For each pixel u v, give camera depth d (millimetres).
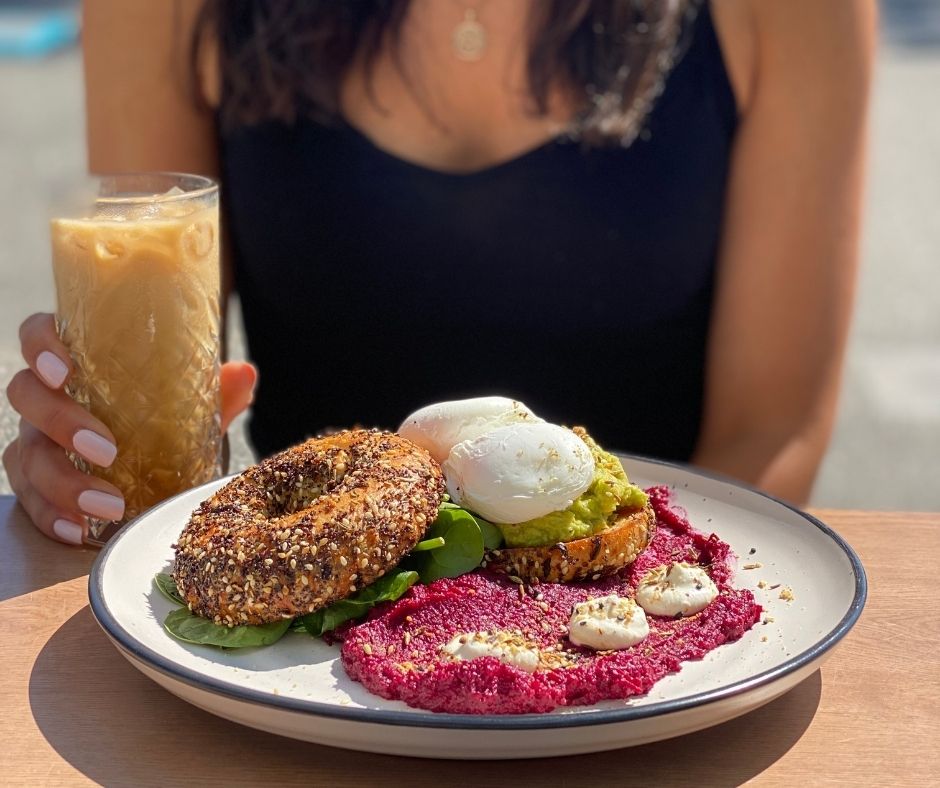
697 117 682
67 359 422
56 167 2568
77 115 3066
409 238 679
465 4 663
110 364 421
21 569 425
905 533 456
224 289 727
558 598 366
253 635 341
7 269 1977
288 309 703
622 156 672
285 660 336
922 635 375
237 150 697
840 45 672
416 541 360
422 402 710
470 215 674
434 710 306
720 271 711
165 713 329
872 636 374
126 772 301
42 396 429
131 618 351
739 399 685
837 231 679
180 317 427
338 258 685
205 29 694
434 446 409
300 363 717
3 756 308
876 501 1307
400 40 670
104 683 345
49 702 334
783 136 683
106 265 413
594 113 662
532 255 681
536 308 689
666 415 719
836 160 676
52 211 423
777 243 682
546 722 280
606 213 673
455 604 351
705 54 682
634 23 664
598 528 387
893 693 340
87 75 720
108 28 706
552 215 674
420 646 333
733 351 690
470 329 695
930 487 1340
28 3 4855
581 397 710
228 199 727
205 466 452
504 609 354
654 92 678
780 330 679
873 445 1452
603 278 685
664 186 675
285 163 683
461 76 670
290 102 671
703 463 670
